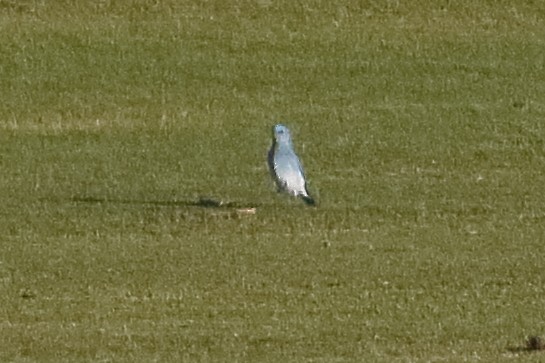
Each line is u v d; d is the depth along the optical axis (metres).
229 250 42.81
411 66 52.91
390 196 45.84
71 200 44.88
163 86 51.50
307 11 54.78
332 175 47.00
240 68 52.44
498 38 54.31
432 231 44.22
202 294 41.16
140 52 52.81
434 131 49.53
